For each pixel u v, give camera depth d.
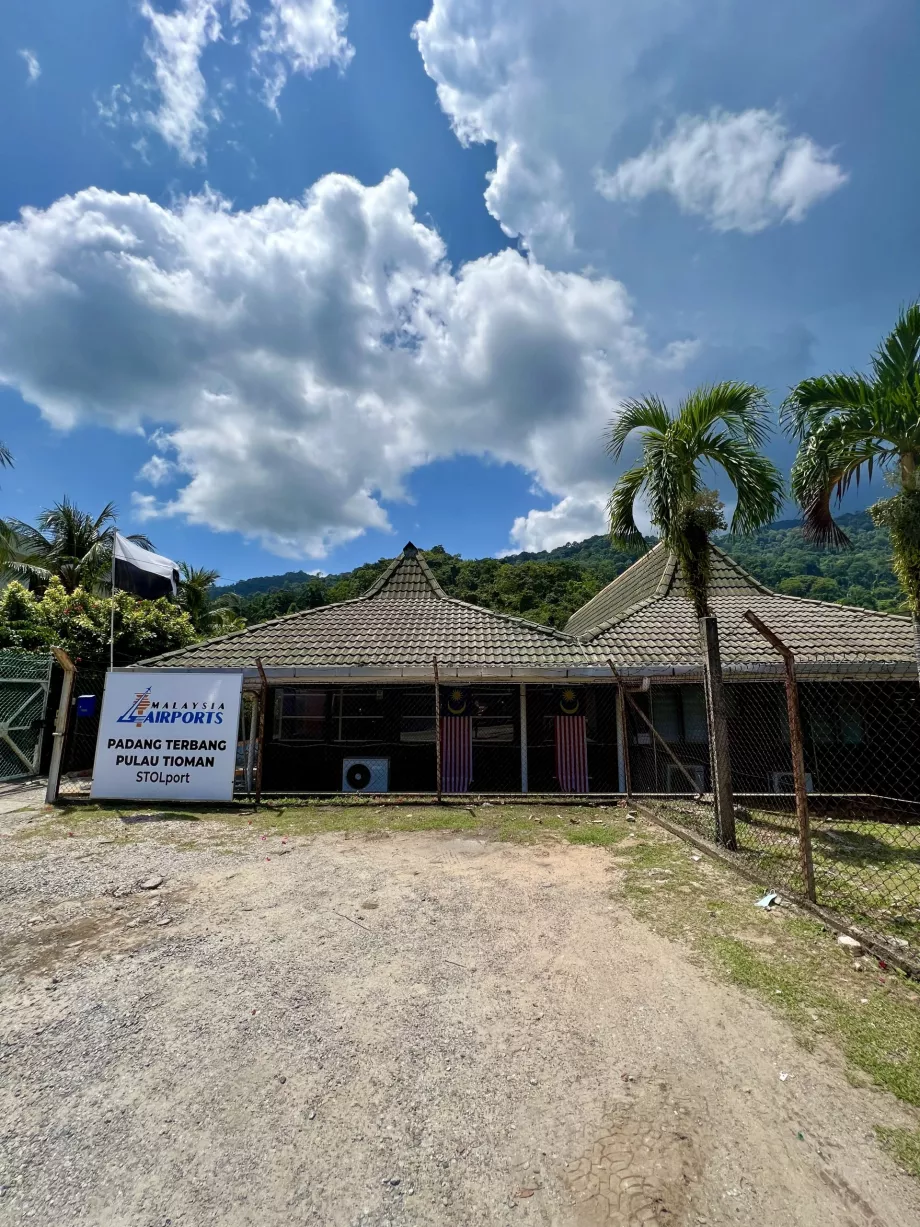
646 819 7.41
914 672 9.20
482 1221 1.91
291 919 4.32
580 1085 2.55
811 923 4.20
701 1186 2.03
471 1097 2.48
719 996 3.24
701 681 9.27
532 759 10.12
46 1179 2.09
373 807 8.02
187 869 5.46
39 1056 2.77
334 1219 1.92
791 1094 2.48
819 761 10.01
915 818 7.90
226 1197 2.01
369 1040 2.88
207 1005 3.19
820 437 6.41
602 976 3.47
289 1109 2.42
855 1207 1.95
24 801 8.66
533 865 5.56
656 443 7.59
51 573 22.55
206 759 8.23
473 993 3.29
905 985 3.35
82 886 5.01
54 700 12.59
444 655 10.06
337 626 11.27
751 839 6.49
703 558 7.69
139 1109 2.43
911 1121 2.33
